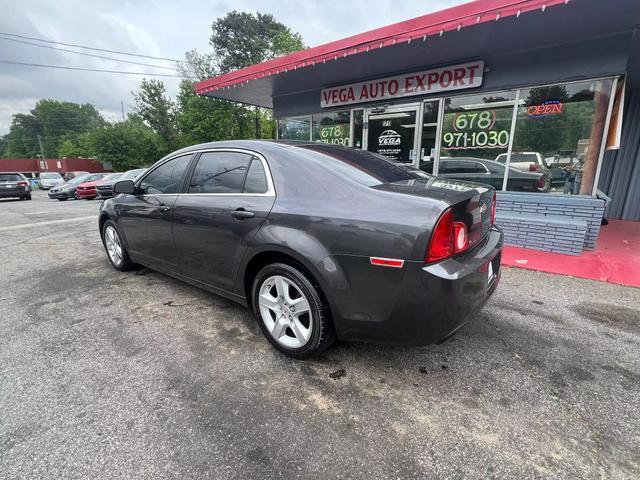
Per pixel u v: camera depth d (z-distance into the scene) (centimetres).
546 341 267
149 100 3083
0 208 1337
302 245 219
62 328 293
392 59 564
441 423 186
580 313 314
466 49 513
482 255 216
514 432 180
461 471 158
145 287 383
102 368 236
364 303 203
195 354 252
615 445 172
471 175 596
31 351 258
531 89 520
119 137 3191
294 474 157
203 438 177
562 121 504
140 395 209
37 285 396
